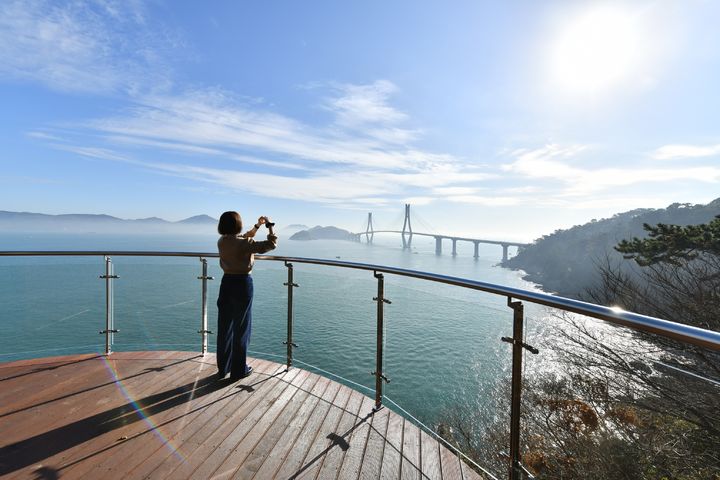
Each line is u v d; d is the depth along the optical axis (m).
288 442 1.75
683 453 2.14
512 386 1.51
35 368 2.59
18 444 1.66
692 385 1.81
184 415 1.97
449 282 1.78
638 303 5.62
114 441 1.71
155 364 2.71
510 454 1.52
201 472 1.50
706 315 5.01
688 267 5.94
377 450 1.70
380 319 2.21
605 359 2.34
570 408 2.28
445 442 1.83
